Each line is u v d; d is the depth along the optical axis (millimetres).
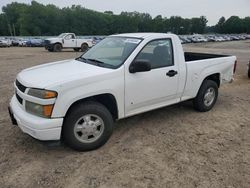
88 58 4836
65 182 3297
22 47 36406
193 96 5406
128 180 3336
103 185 3240
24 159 3803
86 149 3988
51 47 24594
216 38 75062
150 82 4480
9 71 11492
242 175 3471
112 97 4113
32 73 4137
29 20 95812
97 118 3984
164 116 5492
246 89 8203
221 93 7609
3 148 4098
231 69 6207
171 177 3406
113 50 4637
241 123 5219
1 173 3473
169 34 4910
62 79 3686
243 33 139875
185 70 5035
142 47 4406
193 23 131500
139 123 5113
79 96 3729
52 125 3574
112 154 3949
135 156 3895
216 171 3547
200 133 4711
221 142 4387
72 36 25547
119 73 4105
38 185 3242
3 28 102625
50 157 3861
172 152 4023
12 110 4051
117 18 108750
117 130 4785
